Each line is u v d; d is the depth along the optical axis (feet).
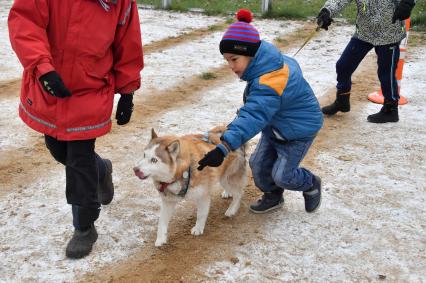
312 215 13.67
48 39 9.91
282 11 42.96
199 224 12.64
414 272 11.36
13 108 21.59
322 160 17.04
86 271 11.29
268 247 12.23
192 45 33.32
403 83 25.71
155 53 31.17
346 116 21.38
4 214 13.53
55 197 14.47
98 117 10.66
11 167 16.31
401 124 20.49
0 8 44.47
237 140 10.34
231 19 41.47
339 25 39.96
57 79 9.37
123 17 10.32
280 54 10.91
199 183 11.85
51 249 12.05
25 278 11.03
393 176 15.99
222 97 23.53
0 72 26.71
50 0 9.54
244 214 13.78
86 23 9.82
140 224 13.19
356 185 15.37
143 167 10.94
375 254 12.00
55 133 10.50
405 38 21.58
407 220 13.47
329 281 11.04
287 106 11.38
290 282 10.99
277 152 12.39
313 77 26.68
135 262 11.64
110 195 13.69
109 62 10.71
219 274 11.21
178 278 11.07
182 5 46.34
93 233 12.00
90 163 11.07
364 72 27.91
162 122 20.33
